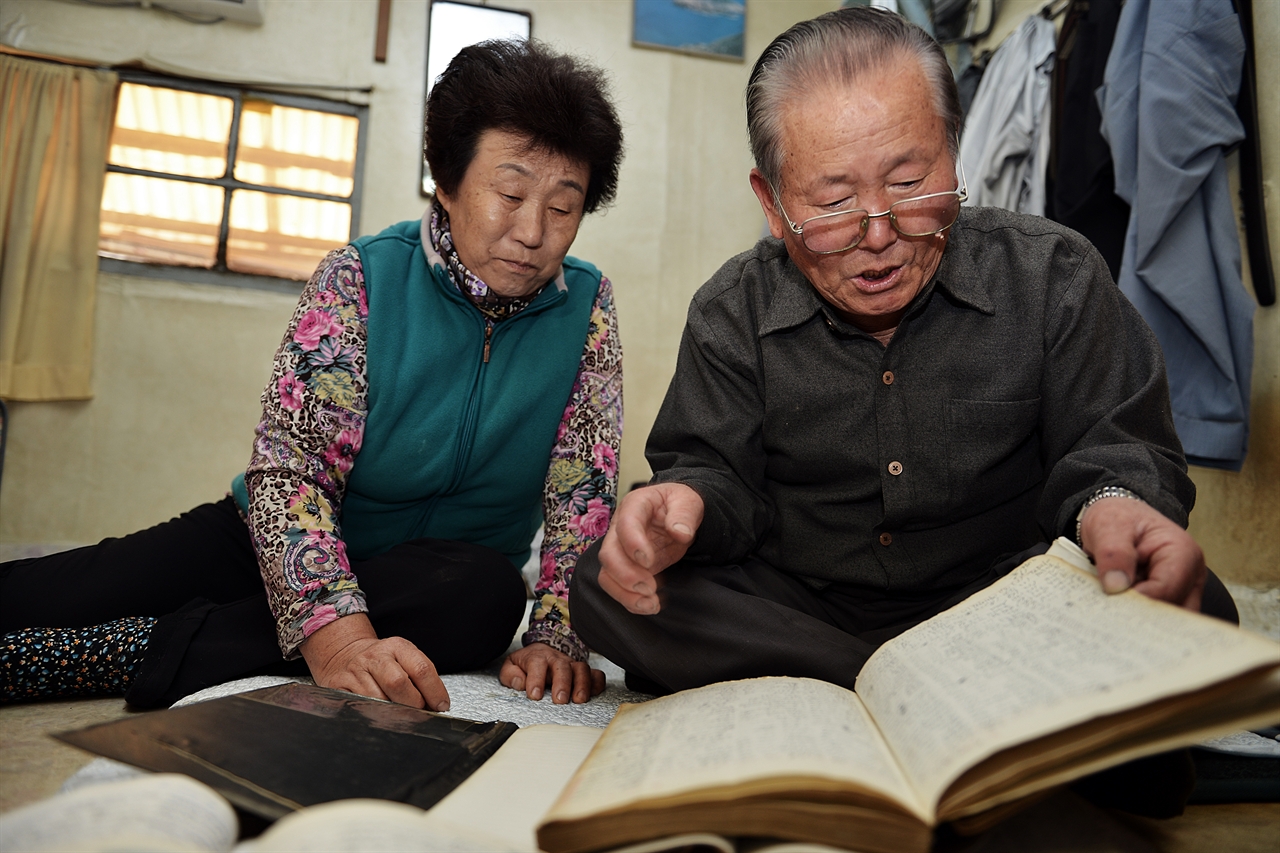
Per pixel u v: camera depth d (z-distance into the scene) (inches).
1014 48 118.2
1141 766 28.9
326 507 47.8
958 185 39.0
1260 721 19.5
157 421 141.7
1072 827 22.8
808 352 44.6
